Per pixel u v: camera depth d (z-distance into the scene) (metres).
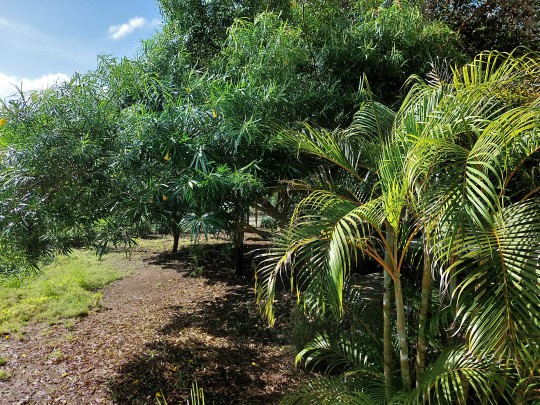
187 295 6.91
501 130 1.51
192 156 3.30
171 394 3.83
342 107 3.90
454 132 1.83
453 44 4.66
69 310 6.06
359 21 4.20
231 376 4.11
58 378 4.17
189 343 4.95
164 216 3.45
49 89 3.31
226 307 6.21
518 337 1.47
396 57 3.89
